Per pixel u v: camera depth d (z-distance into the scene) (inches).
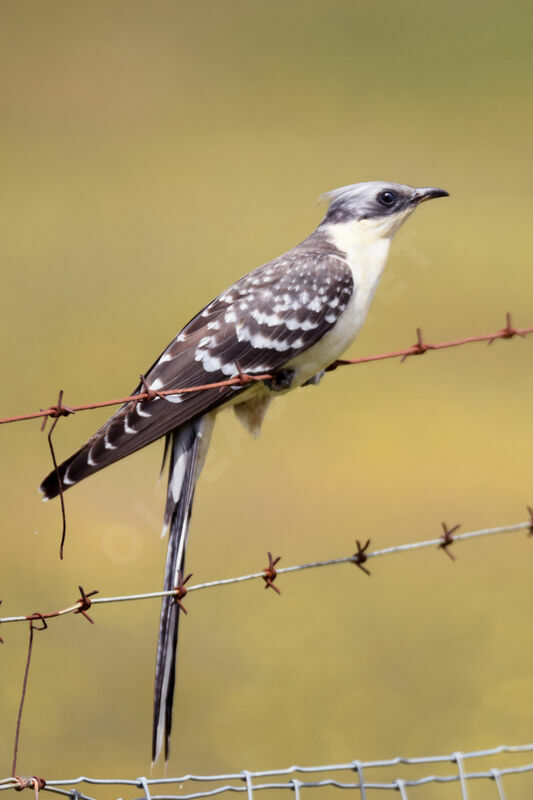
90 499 628.7
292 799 447.5
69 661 500.7
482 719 476.1
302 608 552.1
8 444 684.7
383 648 522.0
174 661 283.6
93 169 1199.6
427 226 1021.2
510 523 629.3
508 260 958.4
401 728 473.7
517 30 1569.9
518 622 540.7
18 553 581.3
